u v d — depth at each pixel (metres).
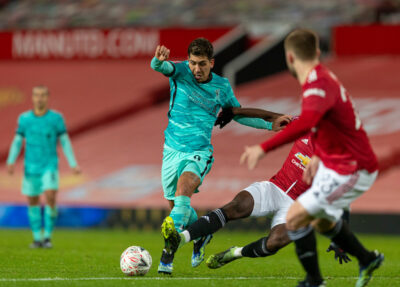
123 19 101.69
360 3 92.38
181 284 20.47
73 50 92.94
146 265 22.88
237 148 68.50
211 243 42.97
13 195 66.62
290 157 23.36
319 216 17.89
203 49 23.59
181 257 32.91
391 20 90.81
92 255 33.44
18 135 38.91
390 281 22.72
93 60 92.31
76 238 47.56
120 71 89.12
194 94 24.25
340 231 18.86
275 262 31.00
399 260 33.25
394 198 56.12
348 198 17.80
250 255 23.12
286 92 78.50
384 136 65.44
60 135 38.59
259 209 23.05
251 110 24.92
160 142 73.38
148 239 47.44
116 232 55.19
